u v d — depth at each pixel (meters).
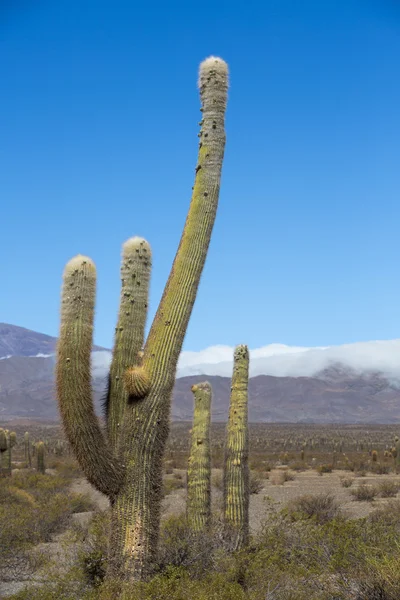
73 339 7.64
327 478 36.59
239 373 11.15
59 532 15.60
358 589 7.46
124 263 8.54
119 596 6.92
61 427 7.59
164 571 7.57
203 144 8.54
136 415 7.61
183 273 8.00
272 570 7.91
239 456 10.69
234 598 7.11
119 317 8.34
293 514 11.55
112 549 7.52
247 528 10.46
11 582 10.36
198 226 8.19
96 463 7.45
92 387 7.62
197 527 10.48
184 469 41.72
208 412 11.43
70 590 8.32
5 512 14.92
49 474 35.69
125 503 7.50
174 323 7.82
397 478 35.88
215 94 8.64
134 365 8.08
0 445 29.58
